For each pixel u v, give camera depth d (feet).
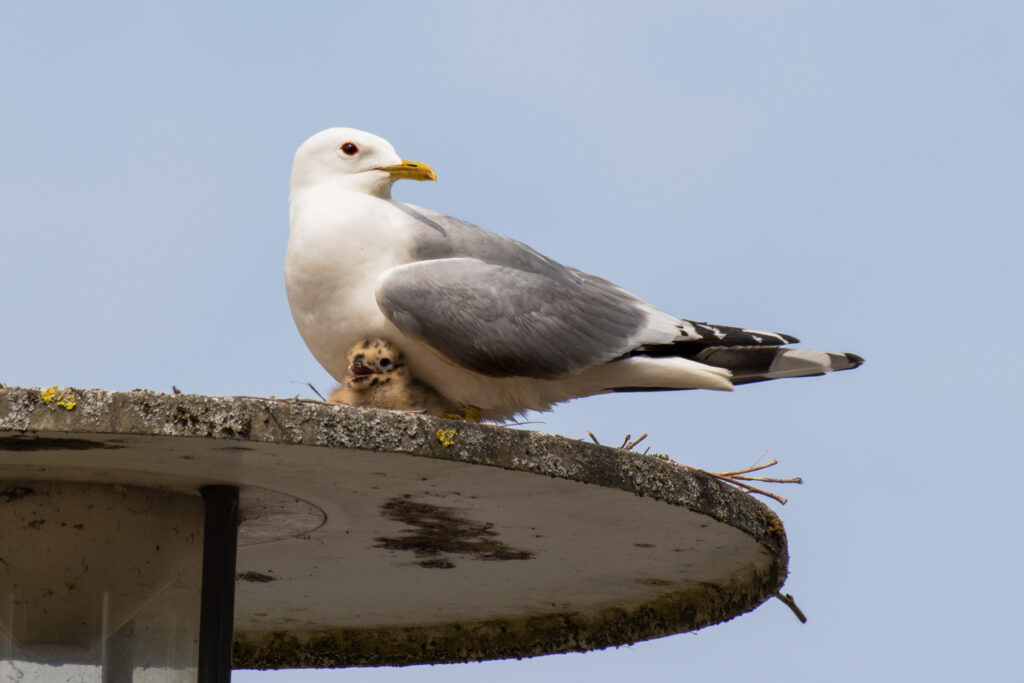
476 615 45.42
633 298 44.96
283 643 46.68
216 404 30.27
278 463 32.83
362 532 39.06
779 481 42.57
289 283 42.68
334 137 44.88
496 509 36.63
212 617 35.17
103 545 35.29
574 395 44.70
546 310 42.47
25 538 34.91
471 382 42.68
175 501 36.27
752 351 44.75
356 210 42.60
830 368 44.57
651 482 34.55
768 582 39.73
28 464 33.37
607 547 39.45
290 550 40.73
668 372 43.62
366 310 41.78
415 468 32.83
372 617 45.80
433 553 40.60
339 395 43.04
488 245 43.39
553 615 45.24
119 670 35.12
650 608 43.86
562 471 33.06
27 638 34.58
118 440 30.68
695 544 38.68
